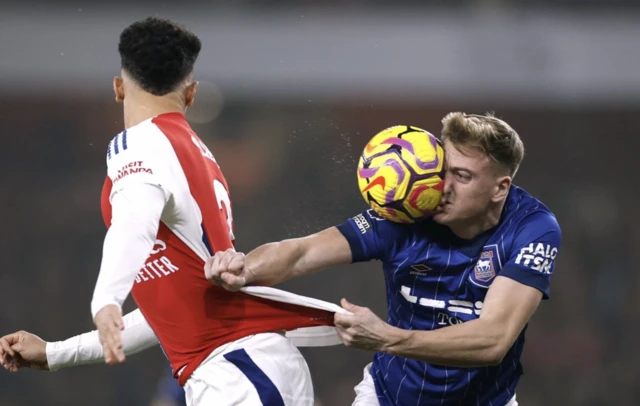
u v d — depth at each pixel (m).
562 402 42.19
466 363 11.05
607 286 45.25
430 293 12.16
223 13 41.25
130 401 39.00
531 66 41.41
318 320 11.67
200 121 41.69
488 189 11.28
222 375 11.16
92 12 40.06
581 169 47.22
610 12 42.50
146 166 10.52
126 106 11.60
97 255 44.56
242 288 11.27
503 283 11.46
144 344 12.41
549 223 11.79
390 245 12.10
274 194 42.22
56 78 39.41
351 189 30.12
